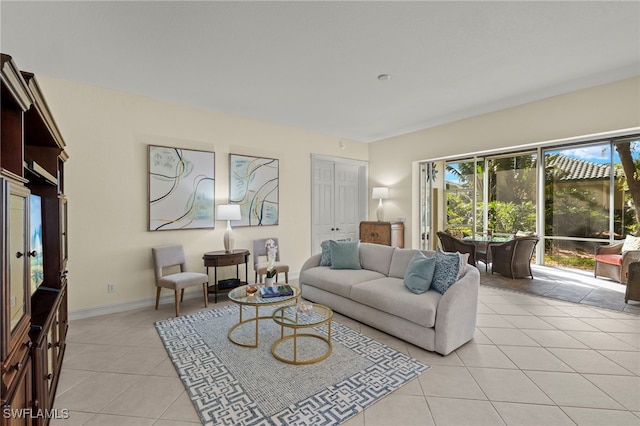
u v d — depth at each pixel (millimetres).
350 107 4328
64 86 3330
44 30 2400
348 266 3949
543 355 2529
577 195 5223
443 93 3844
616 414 1806
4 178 1134
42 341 1595
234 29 2426
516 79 3455
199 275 3738
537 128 4152
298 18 2293
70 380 2197
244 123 4742
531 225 5766
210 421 1765
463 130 4961
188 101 4039
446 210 6703
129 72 3170
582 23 2404
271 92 3754
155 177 3902
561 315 3432
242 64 3020
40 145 2396
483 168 6301
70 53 2764
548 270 5441
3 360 1122
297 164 5422
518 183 5902
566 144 5266
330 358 2496
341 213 6344
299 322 2584
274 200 5090
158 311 3652
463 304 2656
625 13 2281
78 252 3420
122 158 3686
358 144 6453
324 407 1884
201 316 3480
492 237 5957
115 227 3645
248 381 2166
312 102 4113
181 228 4109
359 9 2197
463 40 2631
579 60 3023
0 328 1107
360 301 3180
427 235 6059
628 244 4523
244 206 4734
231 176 4582
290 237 5340
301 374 2256
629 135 4637
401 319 2818
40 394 1529
